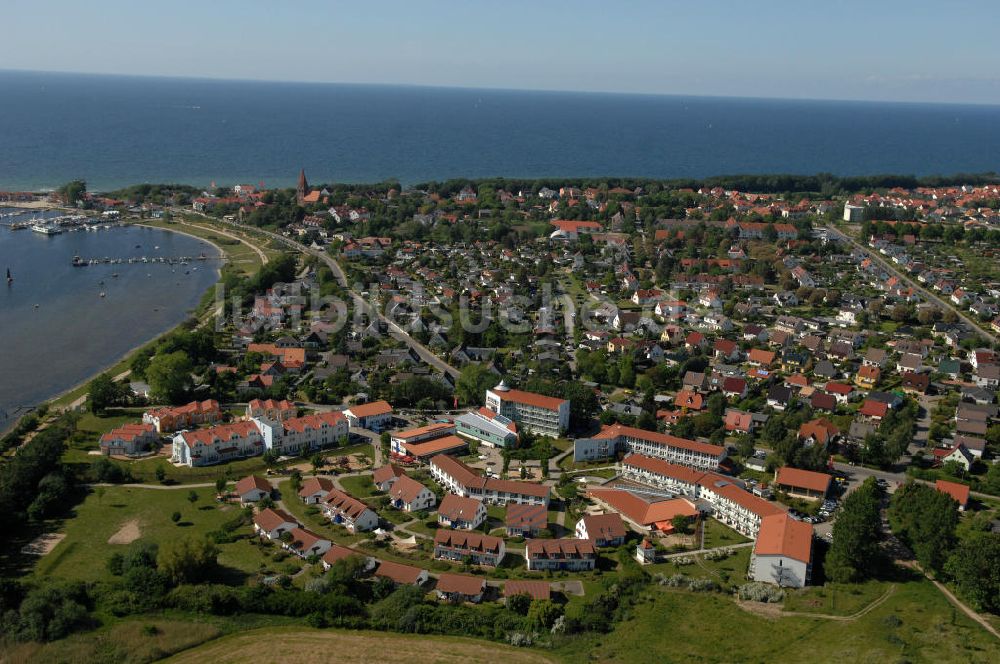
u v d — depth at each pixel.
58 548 163.62
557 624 138.88
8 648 128.88
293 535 167.25
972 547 151.38
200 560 151.12
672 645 132.62
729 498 183.62
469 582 150.00
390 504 187.75
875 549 161.00
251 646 132.88
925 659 126.75
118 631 135.12
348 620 139.62
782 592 151.00
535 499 186.25
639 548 166.00
